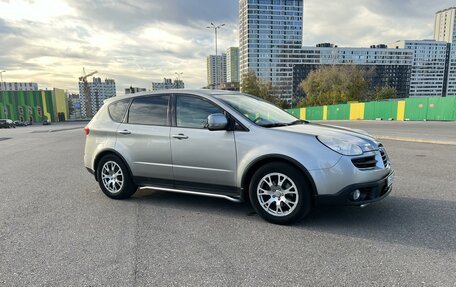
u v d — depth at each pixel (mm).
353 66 64625
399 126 21812
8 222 4500
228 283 2855
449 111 27719
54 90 90812
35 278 2996
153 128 5070
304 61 121438
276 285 2807
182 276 2988
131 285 2852
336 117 44719
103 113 5773
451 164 7910
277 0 119375
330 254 3357
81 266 3205
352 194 3871
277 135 4160
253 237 3840
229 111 4516
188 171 4746
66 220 4547
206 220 4449
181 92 5008
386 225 4098
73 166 9172
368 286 2758
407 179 6430
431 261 3154
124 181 5402
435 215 4406
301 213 4043
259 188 4270
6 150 13977
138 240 3814
